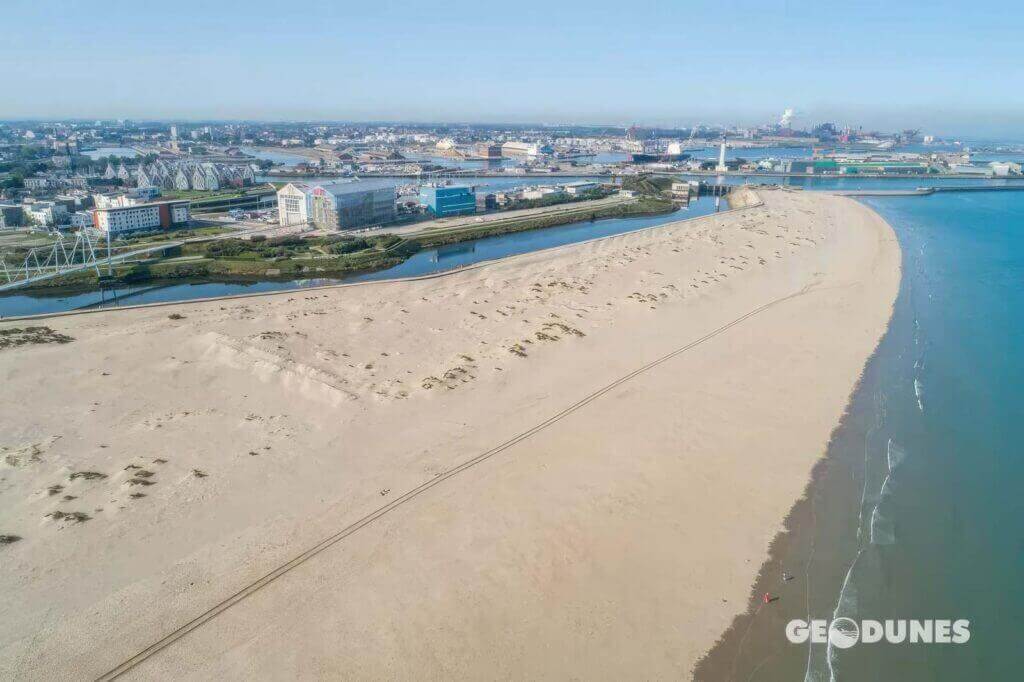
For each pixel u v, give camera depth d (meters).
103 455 63.47
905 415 74.50
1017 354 92.44
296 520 54.34
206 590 46.44
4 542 50.44
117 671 39.75
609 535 52.88
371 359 87.31
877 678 40.44
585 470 62.16
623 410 74.38
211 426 69.56
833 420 73.19
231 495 57.56
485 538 52.22
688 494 58.81
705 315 108.06
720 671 40.66
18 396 74.50
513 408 74.50
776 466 63.72
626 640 42.84
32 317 103.19
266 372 81.12
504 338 95.62
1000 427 71.81
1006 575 49.53
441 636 42.75
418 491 58.41
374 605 45.28
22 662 40.22
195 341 91.12
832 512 56.72
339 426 69.75
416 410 73.44
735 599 46.72
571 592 46.78
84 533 51.97
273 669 40.03
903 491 60.12
